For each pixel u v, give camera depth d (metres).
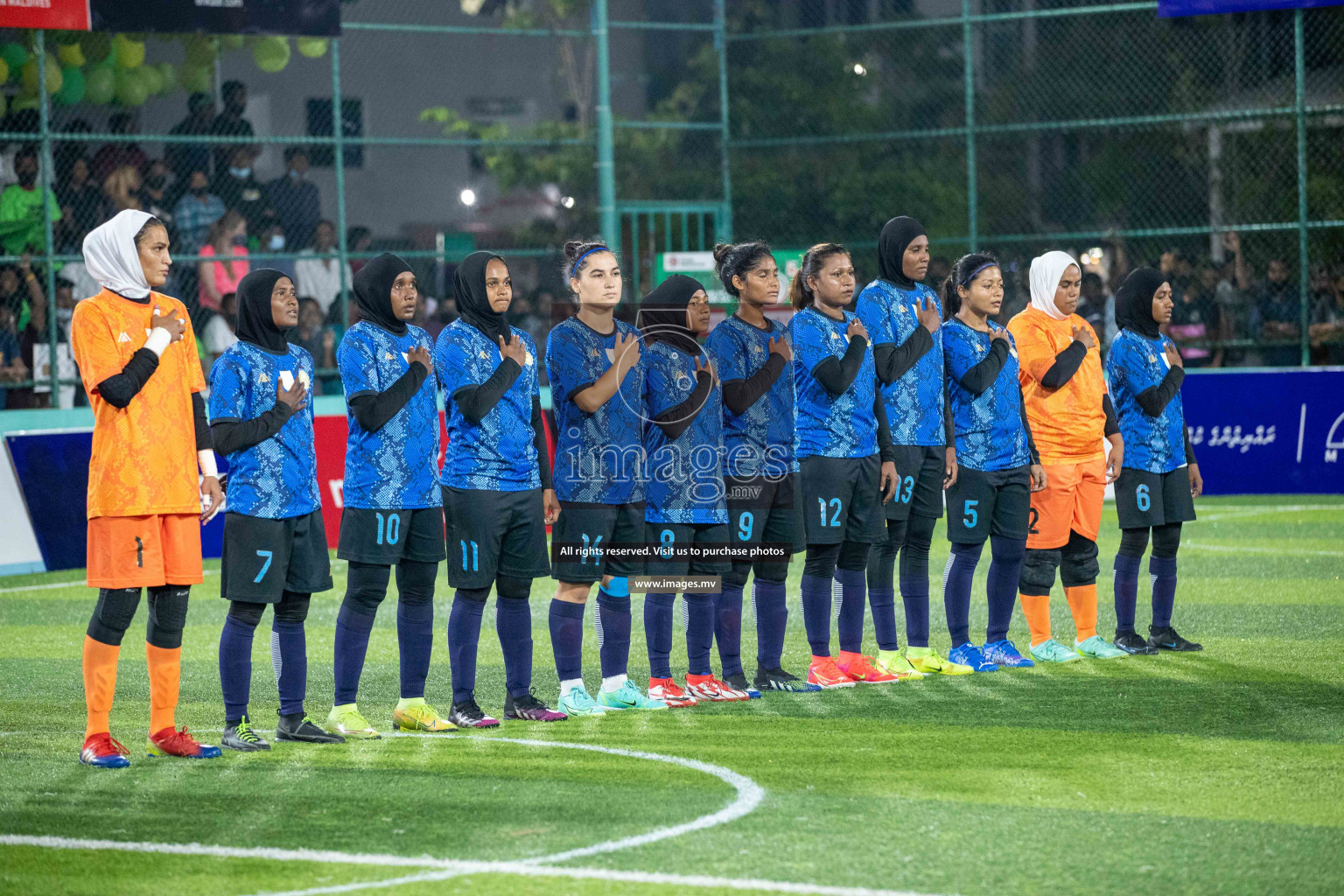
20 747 8.39
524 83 26.08
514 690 9.02
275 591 8.17
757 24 24.48
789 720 8.79
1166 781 7.24
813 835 6.43
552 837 6.45
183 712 9.45
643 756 7.91
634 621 12.92
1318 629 11.62
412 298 8.59
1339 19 21.69
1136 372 10.74
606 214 21.66
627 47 25.22
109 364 7.81
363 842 6.42
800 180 23.75
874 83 23.91
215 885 5.90
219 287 19.42
